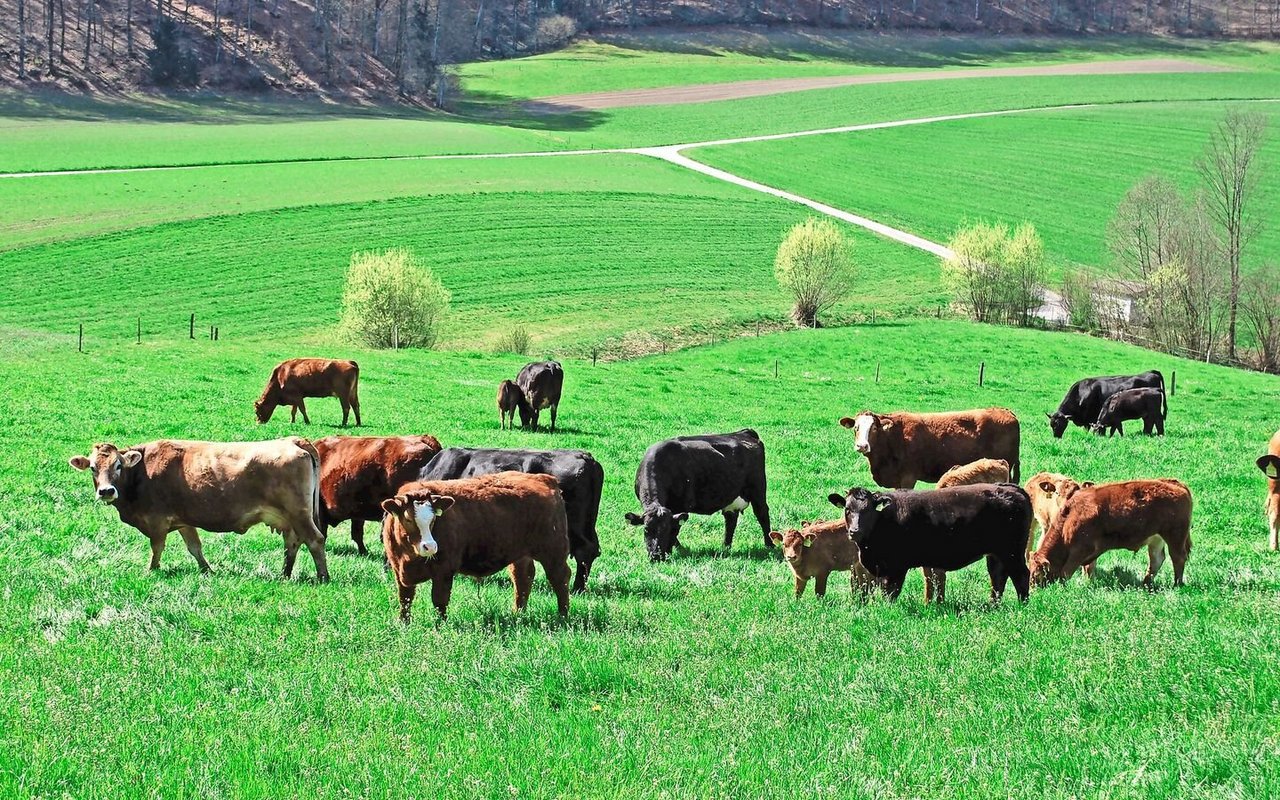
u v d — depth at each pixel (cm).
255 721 1007
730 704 1079
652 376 4944
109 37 16150
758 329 7756
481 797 852
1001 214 11081
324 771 897
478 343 7031
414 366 4644
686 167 12675
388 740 970
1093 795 848
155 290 7638
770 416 3797
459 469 1753
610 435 3297
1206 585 1631
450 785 870
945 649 1238
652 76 19288
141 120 13725
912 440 2370
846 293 7950
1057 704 1051
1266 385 5784
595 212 10262
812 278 7819
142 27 16662
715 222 10300
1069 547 1662
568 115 16425
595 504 1711
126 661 1177
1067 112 15688
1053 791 866
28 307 7181
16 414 3019
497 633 1313
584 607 1489
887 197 11681
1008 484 1532
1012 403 4575
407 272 6384
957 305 8450
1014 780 884
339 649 1257
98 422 2981
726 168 12781
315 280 8019
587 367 5150
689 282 8669
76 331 6794
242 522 1647
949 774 901
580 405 3925
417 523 1334
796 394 4544
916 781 891
